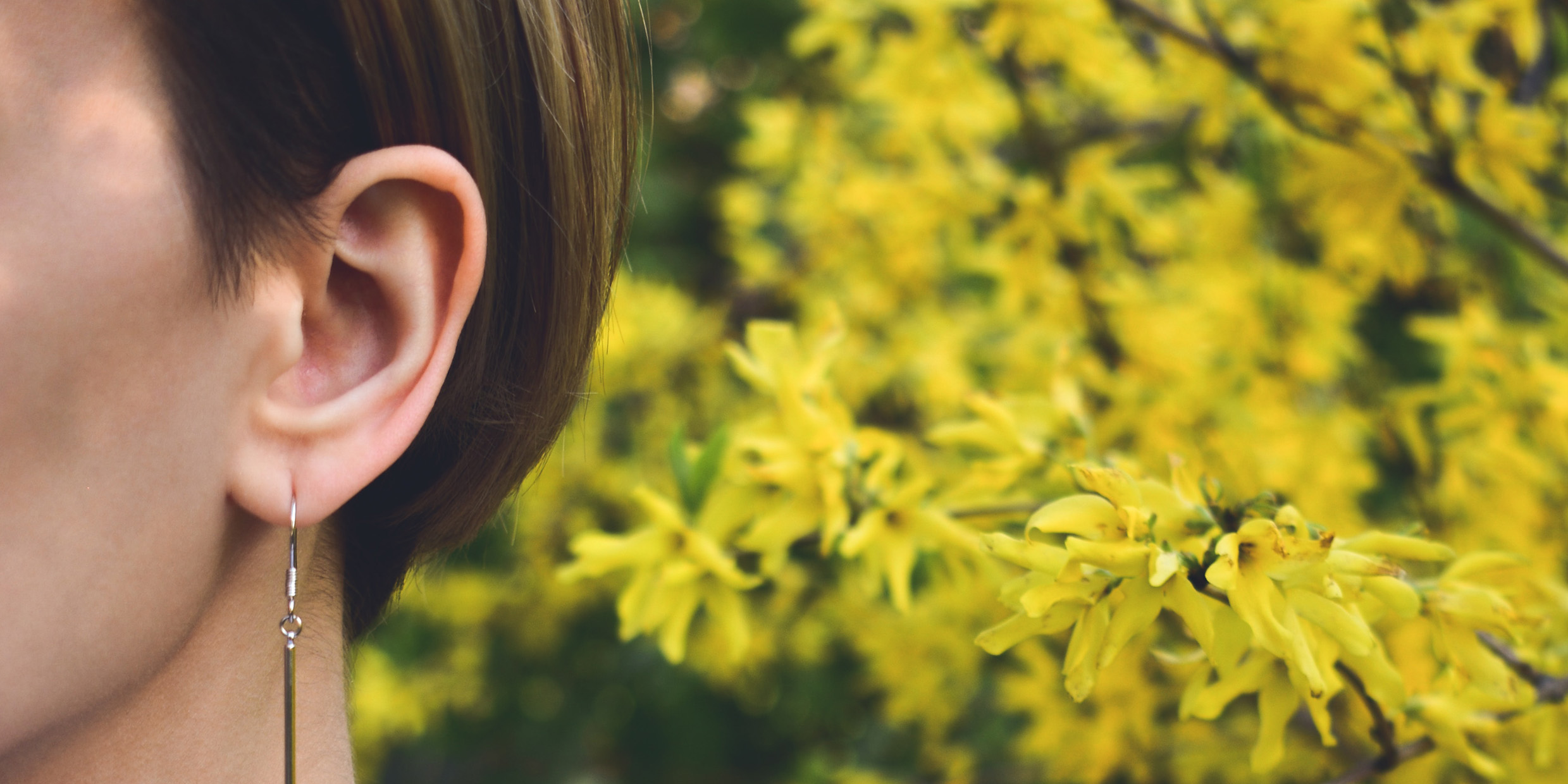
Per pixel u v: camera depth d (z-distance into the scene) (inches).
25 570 17.2
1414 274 35.6
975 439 24.3
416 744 69.9
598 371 49.6
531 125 19.1
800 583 41.6
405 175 18.1
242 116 17.6
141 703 18.3
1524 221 35.4
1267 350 37.1
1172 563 19.4
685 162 78.1
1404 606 19.8
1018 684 35.6
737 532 25.3
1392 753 22.0
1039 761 45.6
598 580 58.3
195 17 17.5
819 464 24.0
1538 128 27.4
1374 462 45.8
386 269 18.4
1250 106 33.8
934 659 44.0
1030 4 31.3
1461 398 32.7
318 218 18.0
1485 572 21.8
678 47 77.7
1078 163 36.9
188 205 17.5
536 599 63.1
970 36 35.3
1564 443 30.8
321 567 19.7
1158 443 35.2
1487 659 21.2
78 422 17.3
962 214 41.3
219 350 17.7
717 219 76.1
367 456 18.3
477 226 18.4
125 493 17.5
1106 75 34.8
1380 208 30.9
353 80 18.0
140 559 17.6
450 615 60.1
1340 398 42.6
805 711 69.4
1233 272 39.0
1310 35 27.8
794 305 62.2
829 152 49.2
